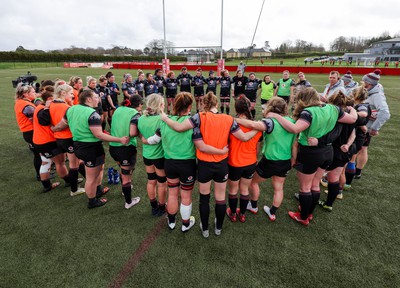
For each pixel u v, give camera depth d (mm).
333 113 2340
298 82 7078
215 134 2148
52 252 2479
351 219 2980
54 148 3342
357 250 2492
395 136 5996
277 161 2523
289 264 2326
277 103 2459
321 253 2457
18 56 44750
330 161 2582
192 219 2859
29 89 3596
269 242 2605
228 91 9008
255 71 25953
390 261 2355
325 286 2105
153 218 3014
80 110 2684
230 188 2732
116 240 2641
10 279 2180
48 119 3096
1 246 2553
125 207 3219
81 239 2654
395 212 3105
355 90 3207
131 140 2904
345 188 3631
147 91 8516
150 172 2824
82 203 3330
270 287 2098
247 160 2484
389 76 20172
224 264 2328
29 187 3756
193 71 27531
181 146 2283
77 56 52469
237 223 2922
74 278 2195
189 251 2484
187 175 2389
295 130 2275
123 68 32344
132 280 2174
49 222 2932
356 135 3098
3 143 5715
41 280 2174
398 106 9180
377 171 4219
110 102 6562
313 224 2896
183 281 2160
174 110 2270
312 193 2793
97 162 2926
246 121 2252
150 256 2428
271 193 3627
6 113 8492
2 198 3443
